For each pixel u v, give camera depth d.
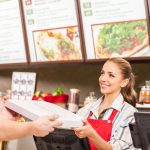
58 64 3.40
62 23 3.25
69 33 3.22
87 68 3.48
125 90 2.62
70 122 1.70
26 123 1.65
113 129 2.41
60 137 2.09
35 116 1.68
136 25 2.82
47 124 1.60
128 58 2.91
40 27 3.42
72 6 3.14
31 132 1.63
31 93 3.58
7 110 1.96
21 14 3.51
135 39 2.86
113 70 2.54
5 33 3.70
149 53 2.81
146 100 2.78
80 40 3.15
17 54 3.67
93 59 3.11
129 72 2.59
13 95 3.69
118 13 2.89
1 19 3.68
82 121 1.89
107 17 2.96
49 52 3.41
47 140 2.17
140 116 1.67
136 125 1.70
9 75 4.14
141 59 2.85
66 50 3.28
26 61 3.62
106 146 2.17
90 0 3.01
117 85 2.55
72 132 2.05
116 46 2.97
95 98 3.22
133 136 1.75
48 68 3.78
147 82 2.93
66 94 3.43
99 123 2.45
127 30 2.88
